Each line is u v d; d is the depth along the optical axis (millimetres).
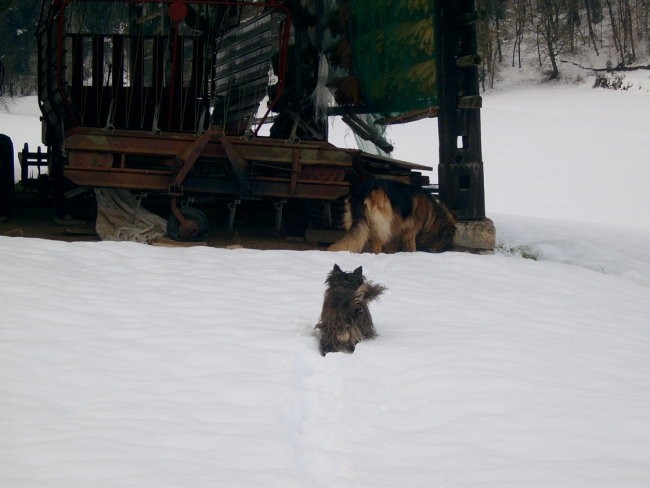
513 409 6078
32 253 10617
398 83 15164
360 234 12812
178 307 8594
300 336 7711
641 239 20422
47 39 14602
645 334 8930
